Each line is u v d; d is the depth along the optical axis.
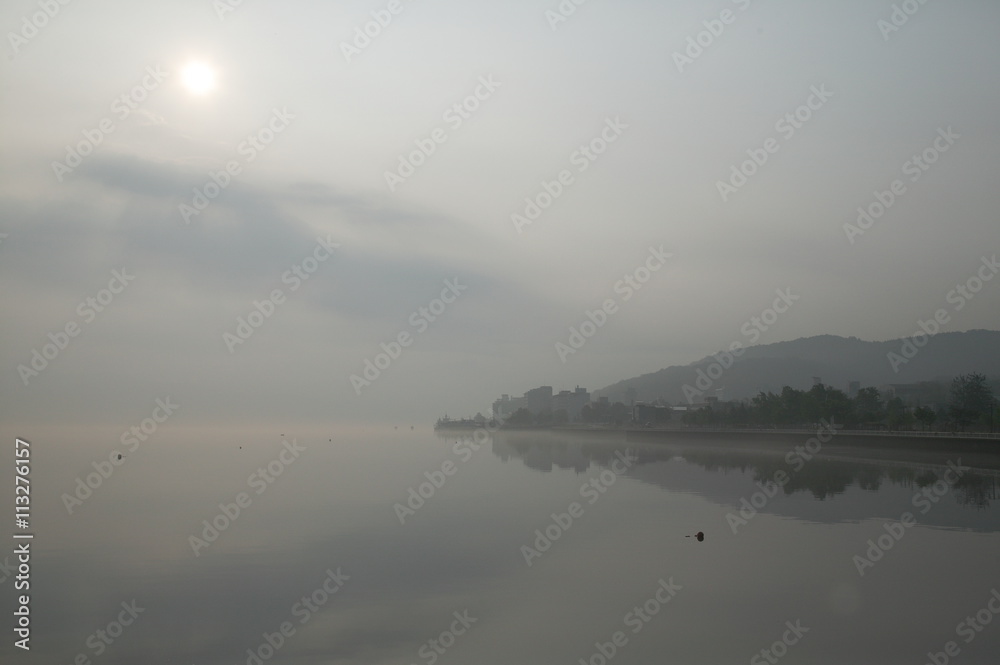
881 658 24.06
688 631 27.08
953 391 169.00
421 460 135.88
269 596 32.69
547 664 24.09
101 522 54.19
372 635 27.41
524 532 49.16
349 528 51.31
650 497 69.19
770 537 45.69
